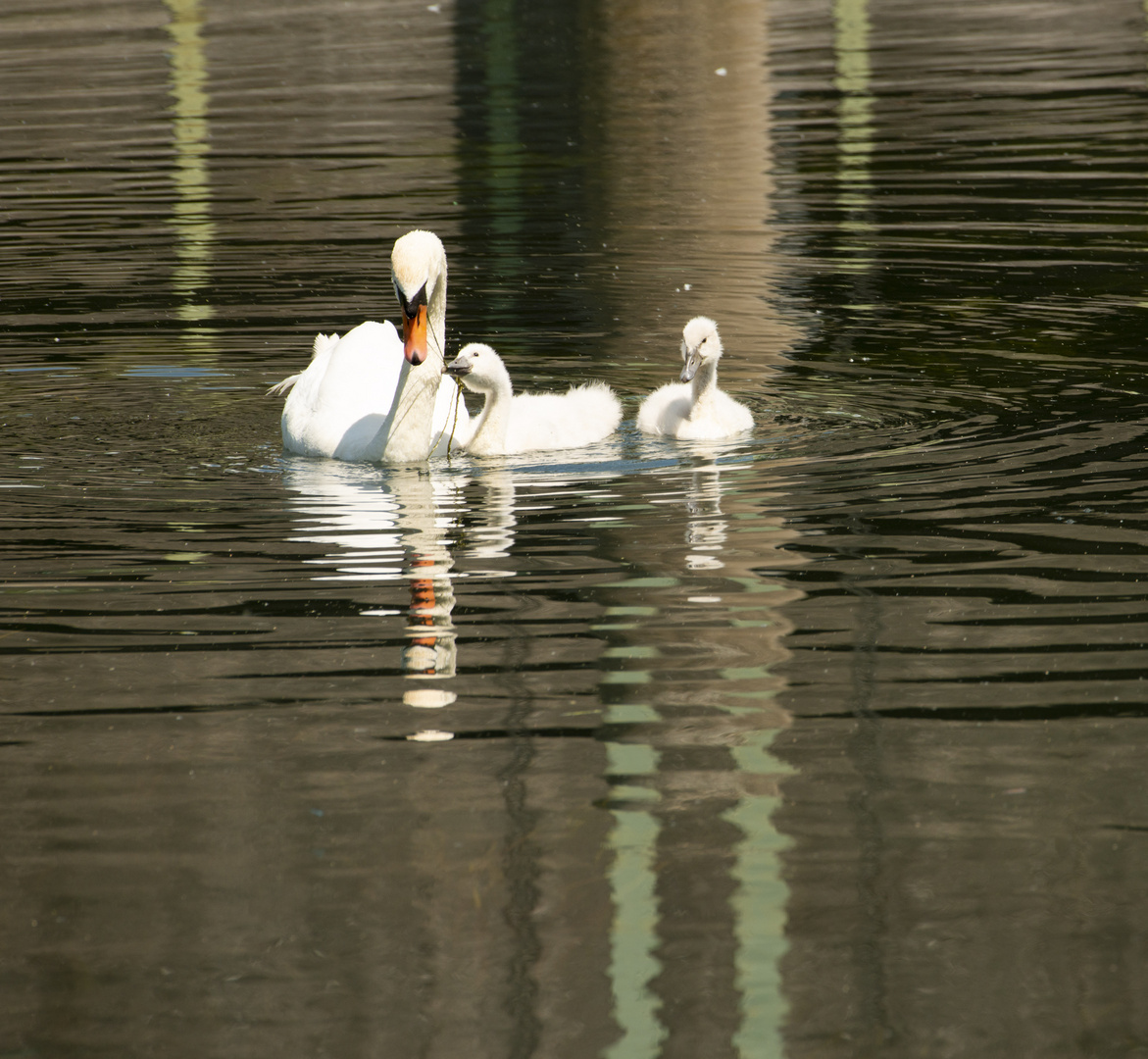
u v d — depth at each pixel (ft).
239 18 191.21
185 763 28.63
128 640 34.27
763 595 36.17
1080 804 26.58
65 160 111.96
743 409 53.98
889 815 26.37
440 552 40.09
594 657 32.89
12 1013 21.90
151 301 74.84
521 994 21.88
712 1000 21.80
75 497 45.91
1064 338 63.98
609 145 115.96
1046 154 106.42
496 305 73.92
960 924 23.48
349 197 99.04
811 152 111.45
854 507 42.83
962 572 37.17
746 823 26.30
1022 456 47.37
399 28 185.06
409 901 24.29
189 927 23.65
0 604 36.52
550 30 184.14
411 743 29.25
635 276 78.89
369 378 53.31
